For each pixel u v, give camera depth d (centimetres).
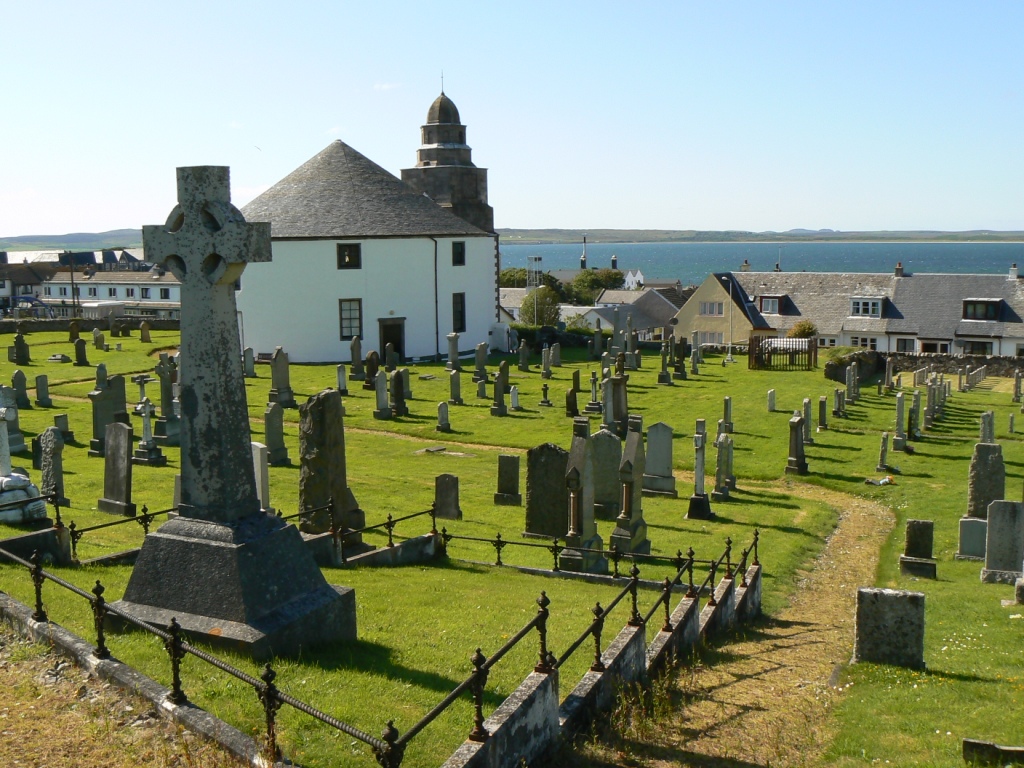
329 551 1756
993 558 2114
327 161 6925
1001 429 4381
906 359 7019
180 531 1143
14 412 3048
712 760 1028
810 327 8369
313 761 862
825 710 1216
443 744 925
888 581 2150
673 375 5700
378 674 1102
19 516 1806
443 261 6675
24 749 877
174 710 932
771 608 1927
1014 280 8900
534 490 2256
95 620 1057
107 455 2197
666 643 1348
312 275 6281
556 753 991
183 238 1103
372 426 4119
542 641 999
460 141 7894
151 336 7075
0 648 1099
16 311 10681
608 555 1912
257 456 2014
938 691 1268
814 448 3838
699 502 2712
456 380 4609
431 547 1997
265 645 1087
